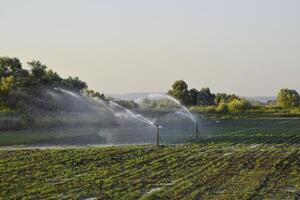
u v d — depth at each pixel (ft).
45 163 173.17
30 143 251.60
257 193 126.21
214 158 192.13
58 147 231.30
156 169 164.76
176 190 128.98
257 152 215.10
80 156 190.70
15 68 506.48
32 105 440.04
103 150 211.20
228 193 125.59
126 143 269.64
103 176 149.69
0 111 379.14
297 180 145.79
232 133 351.87
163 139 298.56
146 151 211.20
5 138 269.23
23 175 149.69
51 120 358.23
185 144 256.73
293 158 195.31
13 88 451.53
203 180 144.15
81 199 119.03
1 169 159.74
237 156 199.21
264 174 156.04
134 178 146.92
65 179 144.05
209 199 118.83
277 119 611.47
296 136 319.27
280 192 127.95
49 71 549.95
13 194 122.72
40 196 121.19
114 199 118.42
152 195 122.52
